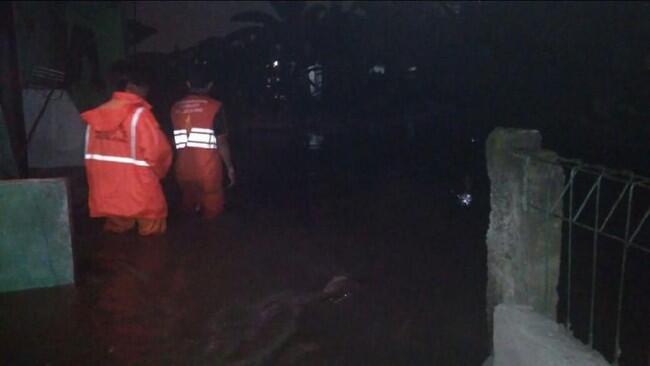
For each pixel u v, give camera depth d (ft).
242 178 40.42
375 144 53.93
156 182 27.02
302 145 53.88
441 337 19.36
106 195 26.48
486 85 56.18
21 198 21.34
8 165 25.22
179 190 35.70
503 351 14.87
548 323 14.42
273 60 70.90
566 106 44.11
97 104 47.39
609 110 37.73
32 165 39.75
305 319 20.36
